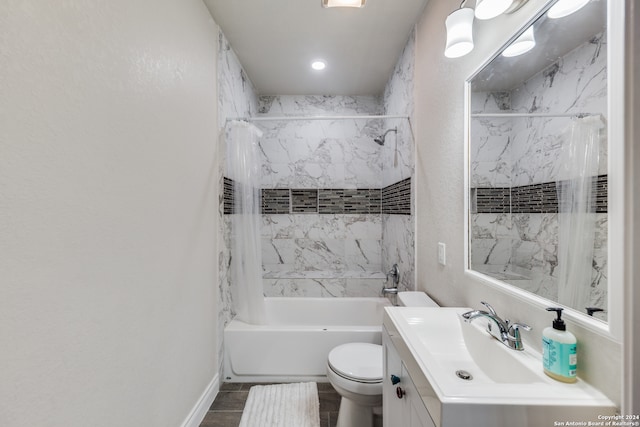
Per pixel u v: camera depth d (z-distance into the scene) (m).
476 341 1.05
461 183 1.37
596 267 0.69
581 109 0.73
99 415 0.90
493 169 1.13
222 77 2.02
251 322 2.12
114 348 0.96
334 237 3.23
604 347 0.66
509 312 1.03
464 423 0.62
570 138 0.77
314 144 3.24
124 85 1.02
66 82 0.79
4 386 0.64
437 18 1.63
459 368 1.02
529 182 0.94
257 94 3.22
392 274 2.52
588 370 0.70
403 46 2.27
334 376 1.46
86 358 0.85
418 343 0.93
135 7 1.08
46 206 0.73
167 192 1.30
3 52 0.64
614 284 0.63
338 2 1.68
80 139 0.83
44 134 0.73
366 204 3.23
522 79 0.97
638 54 0.52
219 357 1.92
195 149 1.60
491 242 1.14
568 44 0.78
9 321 0.65
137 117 1.09
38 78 0.71
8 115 0.65
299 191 3.24
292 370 1.99
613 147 0.63
